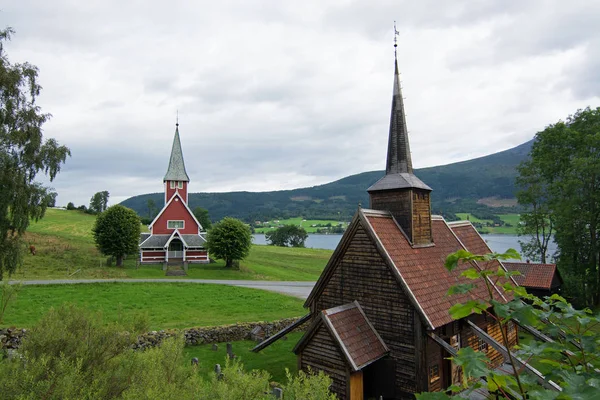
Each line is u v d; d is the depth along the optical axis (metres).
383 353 18.36
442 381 18.94
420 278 19.53
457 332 20.03
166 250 64.06
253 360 24.19
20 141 31.22
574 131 42.41
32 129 31.66
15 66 32.09
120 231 57.81
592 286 41.66
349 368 16.97
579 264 42.50
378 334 19.11
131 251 58.78
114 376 9.63
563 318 4.85
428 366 17.86
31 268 50.75
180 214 68.56
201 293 42.72
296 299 42.53
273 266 73.81
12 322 27.14
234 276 58.59
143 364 10.02
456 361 4.20
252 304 38.75
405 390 17.97
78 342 10.72
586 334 4.73
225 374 8.52
